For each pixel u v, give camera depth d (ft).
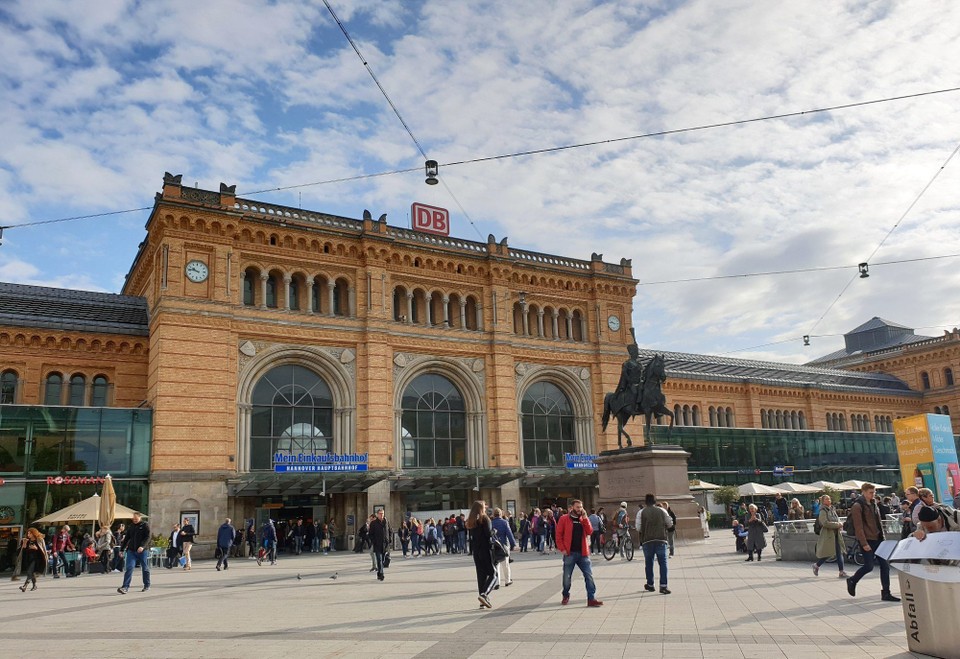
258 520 151.33
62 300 162.81
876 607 50.80
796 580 69.15
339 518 158.40
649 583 62.18
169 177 149.38
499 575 76.13
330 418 162.81
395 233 178.91
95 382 153.38
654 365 124.06
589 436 198.08
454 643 41.50
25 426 130.52
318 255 166.71
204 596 74.64
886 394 312.91
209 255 151.74
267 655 39.70
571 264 207.10
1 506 126.00
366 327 167.22
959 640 34.35
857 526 54.34
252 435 152.25
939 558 35.29
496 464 179.32
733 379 263.49
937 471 140.05
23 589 88.48
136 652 41.63
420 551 139.74
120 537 129.29
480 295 188.85
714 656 35.76
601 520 120.06
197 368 144.77
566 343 199.00
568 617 49.93
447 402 180.04
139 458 138.72
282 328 157.69
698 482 191.72
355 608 59.47
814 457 257.14
